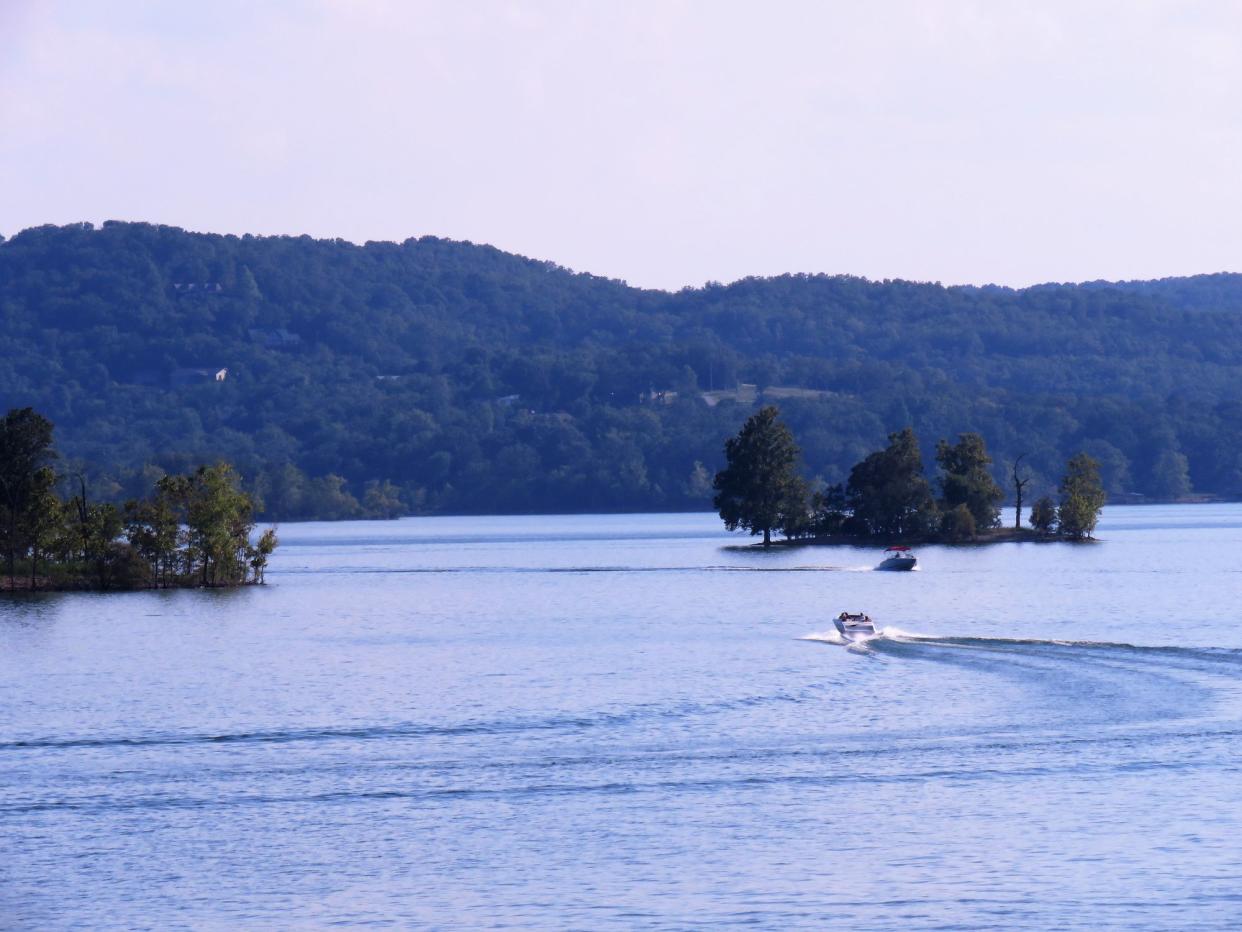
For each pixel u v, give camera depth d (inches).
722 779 6683.1
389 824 6072.8
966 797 6323.8
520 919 5068.9
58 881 5452.8
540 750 7293.3
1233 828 5831.7
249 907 5201.8
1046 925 4958.2
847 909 5113.2
